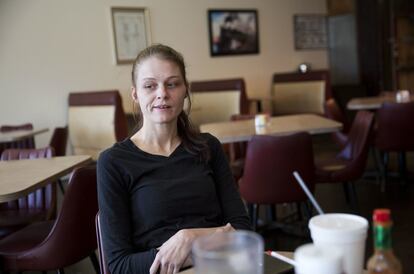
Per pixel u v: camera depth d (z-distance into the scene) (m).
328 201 4.03
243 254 0.71
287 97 7.16
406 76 8.17
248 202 2.90
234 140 2.98
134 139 1.51
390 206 3.78
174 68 1.47
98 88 5.87
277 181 2.75
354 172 3.15
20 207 2.68
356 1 7.91
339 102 7.37
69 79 5.67
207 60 6.82
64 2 5.55
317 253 0.72
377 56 7.88
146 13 6.14
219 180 1.58
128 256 1.31
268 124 3.46
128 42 6.04
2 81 5.30
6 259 2.00
